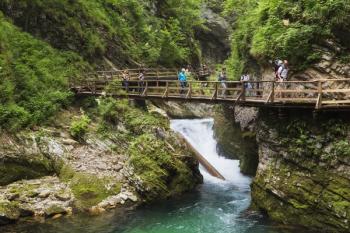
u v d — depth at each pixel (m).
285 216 17.33
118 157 23.17
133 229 17.62
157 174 21.64
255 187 19.14
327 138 16.42
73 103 27.05
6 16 28.34
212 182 24.77
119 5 38.16
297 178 17.22
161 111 29.41
